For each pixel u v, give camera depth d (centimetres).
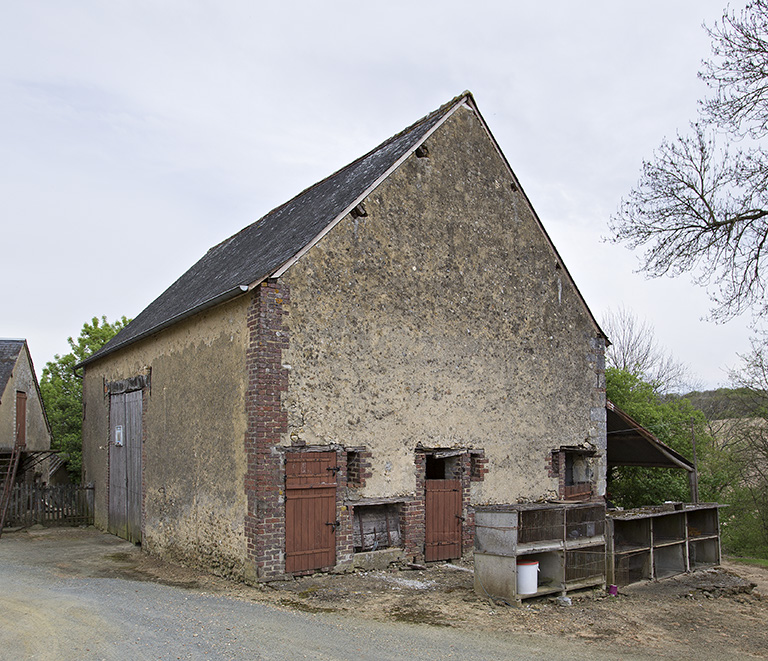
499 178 1314
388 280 1107
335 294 1034
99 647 667
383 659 646
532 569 899
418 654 667
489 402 1232
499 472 1232
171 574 1054
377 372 1075
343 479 1018
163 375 1274
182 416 1177
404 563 1081
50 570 1110
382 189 1120
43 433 2520
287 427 962
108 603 845
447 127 1238
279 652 654
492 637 739
